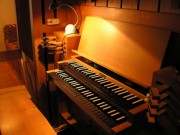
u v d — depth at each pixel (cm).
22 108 179
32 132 148
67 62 212
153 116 107
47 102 279
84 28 215
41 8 239
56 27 256
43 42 236
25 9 279
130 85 156
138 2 161
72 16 247
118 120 129
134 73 150
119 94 147
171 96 104
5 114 170
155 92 105
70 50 226
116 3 181
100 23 196
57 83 187
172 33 137
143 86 139
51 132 149
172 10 138
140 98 144
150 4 152
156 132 130
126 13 173
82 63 204
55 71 206
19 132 148
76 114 251
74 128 232
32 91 299
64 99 248
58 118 264
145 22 159
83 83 174
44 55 255
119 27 174
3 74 361
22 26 312
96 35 197
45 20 246
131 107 133
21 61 336
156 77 112
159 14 147
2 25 411
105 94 152
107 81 168
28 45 288
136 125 129
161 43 138
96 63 186
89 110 143
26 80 322
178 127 100
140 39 153
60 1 249
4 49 432
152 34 145
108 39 182
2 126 154
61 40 234
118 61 166
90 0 212
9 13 406
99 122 133
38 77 260
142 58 148
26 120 162
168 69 118
